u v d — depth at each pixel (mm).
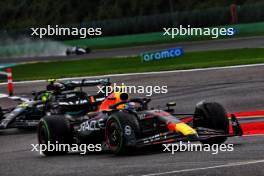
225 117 35406
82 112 50000
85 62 129250
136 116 35188
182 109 59812
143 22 196125
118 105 37062
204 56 113688
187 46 154250
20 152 42250
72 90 52250
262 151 31625
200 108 36406
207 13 188875
